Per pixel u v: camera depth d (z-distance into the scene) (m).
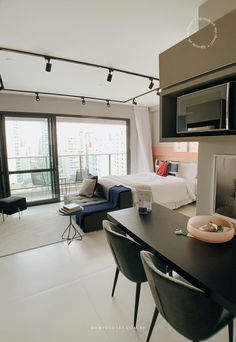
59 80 3.68
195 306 1.01
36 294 1.99
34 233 3.32
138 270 1.54
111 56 2.78
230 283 1.01
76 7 1.82
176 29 2.18
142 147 5.95
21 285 2.11
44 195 5.16
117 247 1.54
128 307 1.81
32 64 2.96
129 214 1.99
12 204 3.86
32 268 2.40
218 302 0.95
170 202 4.14
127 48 2.57
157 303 1.19
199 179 1.92
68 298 1.93
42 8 1.82
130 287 2.07
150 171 6.06
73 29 2.15
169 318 1.14
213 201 1.77
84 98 4.98
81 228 3.36
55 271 2.34
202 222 1.64
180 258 1.23
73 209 3.06
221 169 1.67
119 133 6.12
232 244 1.39
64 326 1.64
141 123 5.90
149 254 1.28
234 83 1.19
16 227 3.56
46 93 4.49
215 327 1.08
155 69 3.22
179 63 1.46
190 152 5.09
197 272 1.09
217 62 1.21
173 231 1.60
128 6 1.82
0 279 2.21
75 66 3.05
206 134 1.39
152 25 2.11
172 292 1.03
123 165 6.20
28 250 2.80
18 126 4.68
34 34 2.22
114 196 3.62
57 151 5.10
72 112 5.11
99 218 3.36
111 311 1.77
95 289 2.04
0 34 2.21
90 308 1.81
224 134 1.29
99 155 6.30
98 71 3.26
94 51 2.63
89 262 2.51
